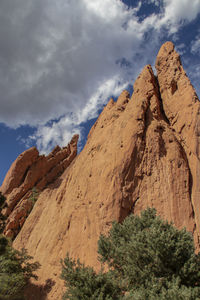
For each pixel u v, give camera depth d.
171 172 19.62
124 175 20.06
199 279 10.21
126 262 12.45
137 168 20.34
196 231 16.52
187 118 22.61
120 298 10.48
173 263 10.44
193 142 20.84
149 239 10.87
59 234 22.12
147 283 10.11
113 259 13.70
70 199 24.22
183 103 24.06
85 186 22.81
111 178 20.36
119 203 18.75
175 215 17.50
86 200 21.50
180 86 25.95
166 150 21.14
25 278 20.84
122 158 20.86
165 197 18.59
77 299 10.56
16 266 20.12
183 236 11.04
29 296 19.25
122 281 11.58
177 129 23.36
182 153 20.91
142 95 25.47
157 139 21.45
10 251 21.67
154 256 10.59
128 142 21.58
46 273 20.41
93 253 17.70
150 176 19.92
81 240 19.38
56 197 31.61
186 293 8.48
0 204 24.97
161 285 9.71
